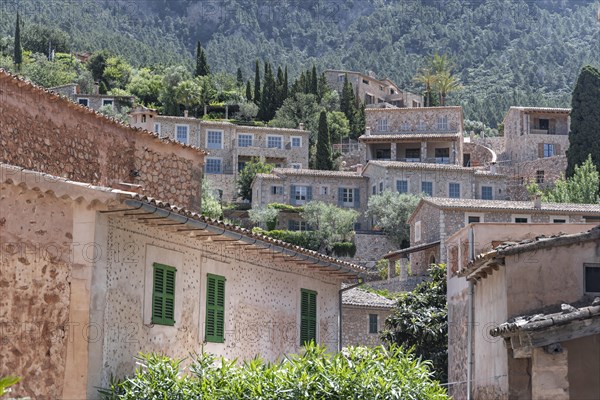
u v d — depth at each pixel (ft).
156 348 68.23
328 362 65.82
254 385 63.26
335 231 302.04
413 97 576.20
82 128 78.64
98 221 61.62
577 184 298.56
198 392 62.23
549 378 57.31
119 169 84.38
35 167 71.51
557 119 387.34
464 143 405.18
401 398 65.82
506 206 228.63
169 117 367.25
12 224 60.39
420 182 319.47
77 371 60.08
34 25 612.29
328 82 561.02
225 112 481.46
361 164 378.94
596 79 324.39
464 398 99.60
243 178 359.66
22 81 69.26
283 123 460.55
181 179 93.97
